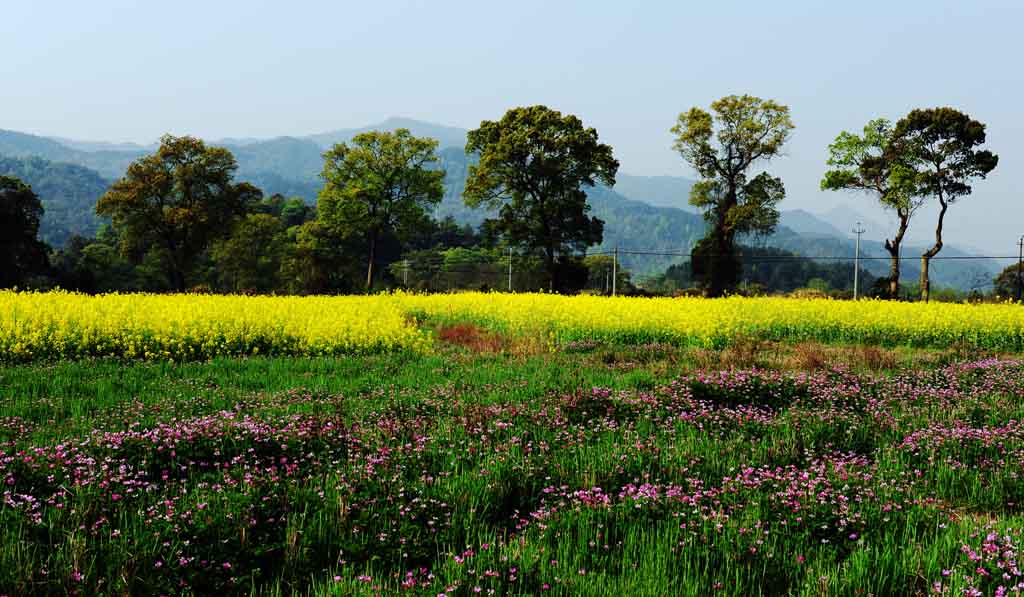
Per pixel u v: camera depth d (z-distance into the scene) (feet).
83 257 262.67
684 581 14.33
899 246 156.87
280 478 19.75
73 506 16.87
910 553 15.94
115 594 13.50
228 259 255.09
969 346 65.98
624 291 194.80
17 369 40.06
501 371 42.47
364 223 206.90
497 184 177.37
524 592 13.97
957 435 26.25
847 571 15.10
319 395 34.04
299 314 66.85
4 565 13.69
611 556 15.81
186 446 22.36
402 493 18.83
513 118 178.70
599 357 51.85
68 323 51.47
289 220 393.29
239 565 14.97
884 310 76.07
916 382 41.06
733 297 100.53
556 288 180.55
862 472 22.29
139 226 194.59
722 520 17.69
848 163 159.12
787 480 20.86
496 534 17.21
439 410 29.99
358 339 53.52
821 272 526.98
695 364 48.49
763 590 14.78
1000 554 15.44
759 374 38.70
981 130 145.07
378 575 14.73
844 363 49.83
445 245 420.36
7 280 181.78
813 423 28.91
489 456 22.62
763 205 176.65
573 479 21.16
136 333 50.26
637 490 20.04
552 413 29.48
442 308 92.17
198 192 200.13
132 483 18.63
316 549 15.83
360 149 209.46
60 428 25.26
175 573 14.35
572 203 175.94
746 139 176.65
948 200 151.94
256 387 37.22
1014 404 33.91
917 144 150.51
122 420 26.50
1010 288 234.38
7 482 18.03
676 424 28.48
